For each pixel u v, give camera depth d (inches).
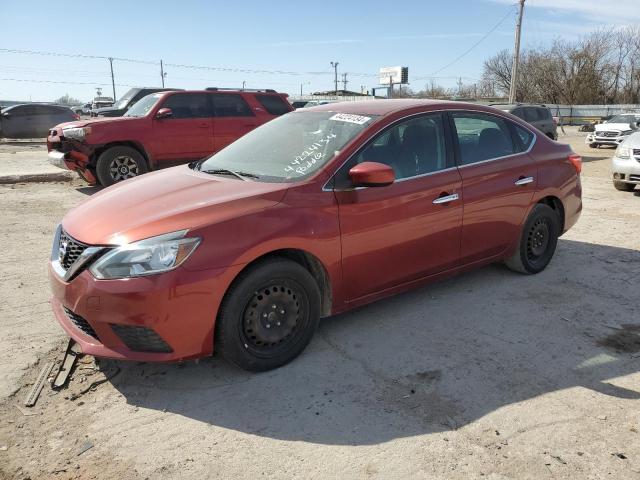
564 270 209.0
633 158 387.9
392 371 133.3
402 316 165.2
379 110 159.9
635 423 112.6
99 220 125.7
